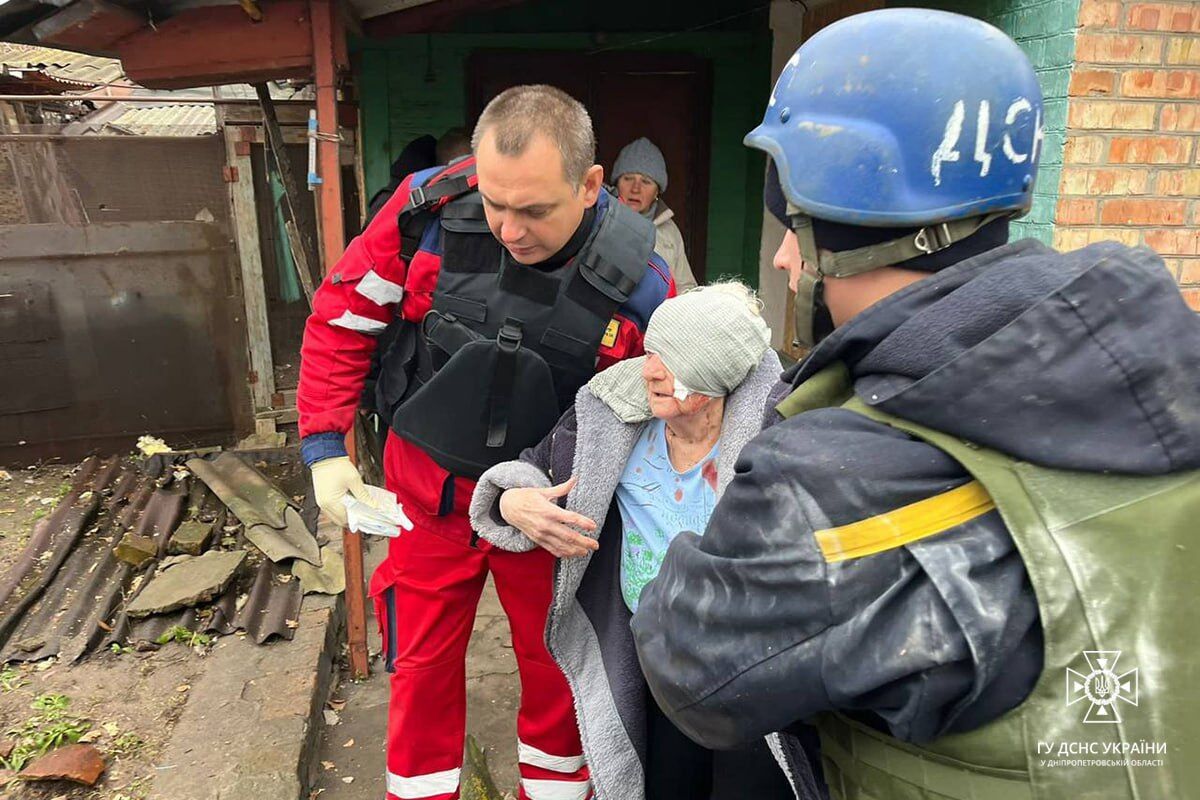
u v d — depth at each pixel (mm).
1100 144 2652
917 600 684
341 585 3609
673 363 1457
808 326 906
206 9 2525
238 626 3260
